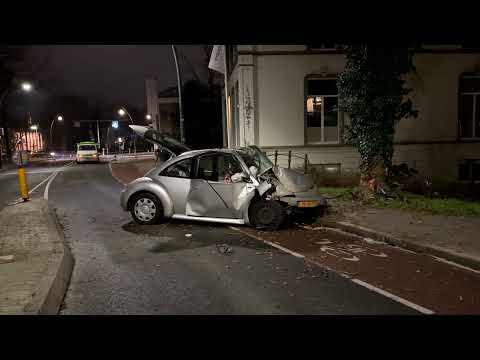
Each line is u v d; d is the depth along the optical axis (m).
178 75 19.94
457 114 16.98
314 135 17.06
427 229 7.33
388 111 9.96
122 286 5.00
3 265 5.45
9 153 46.97
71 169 30.19
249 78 16.36
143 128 9.02
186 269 5.64
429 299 4.47
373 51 9.70
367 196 10.09
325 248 6.66
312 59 16.47
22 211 10.32
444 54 16.66
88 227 8.70
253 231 7.87
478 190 13.49
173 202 8.23
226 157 8.12
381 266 5.69
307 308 4.26
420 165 17.06
